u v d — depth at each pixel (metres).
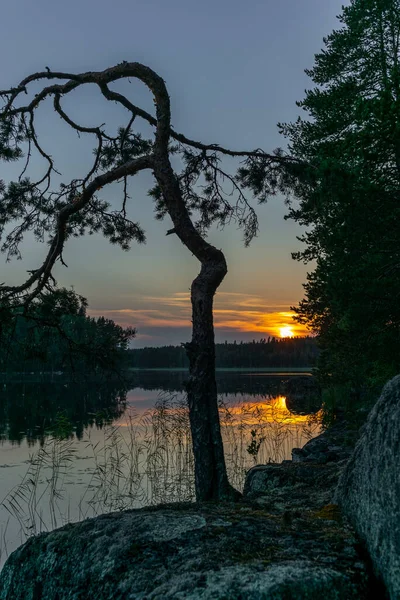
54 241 8.45
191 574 2.89
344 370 17.83
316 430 16.08
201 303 6.61
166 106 7.29
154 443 13.84
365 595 2.79
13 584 3.76
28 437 16.45
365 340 14.04
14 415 22.69
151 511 4.12
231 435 15.08
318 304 19.83
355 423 13.60
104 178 7.71
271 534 3.40
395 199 12.55
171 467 11.70
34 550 3.83
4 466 12.19
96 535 3.64
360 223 12.74
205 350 6.44
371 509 3.20
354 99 16.17
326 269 14.80
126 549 3.33
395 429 3.14
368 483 3.33
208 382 6.38
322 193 8.05
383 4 17.56
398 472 2.97
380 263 13.67
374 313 13.07
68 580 3.40
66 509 8.80
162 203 9.83
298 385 36.34
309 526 3.53
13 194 8.98
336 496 4.05
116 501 9.18
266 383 51.50
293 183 8.65
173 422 14.16
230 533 3.42
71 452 13.83
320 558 3.01
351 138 11.57
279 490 5.44
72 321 8.79
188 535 3.42
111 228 9.62
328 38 19.03
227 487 5.99
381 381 15.95
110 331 8.83
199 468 6.11
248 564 2.93
